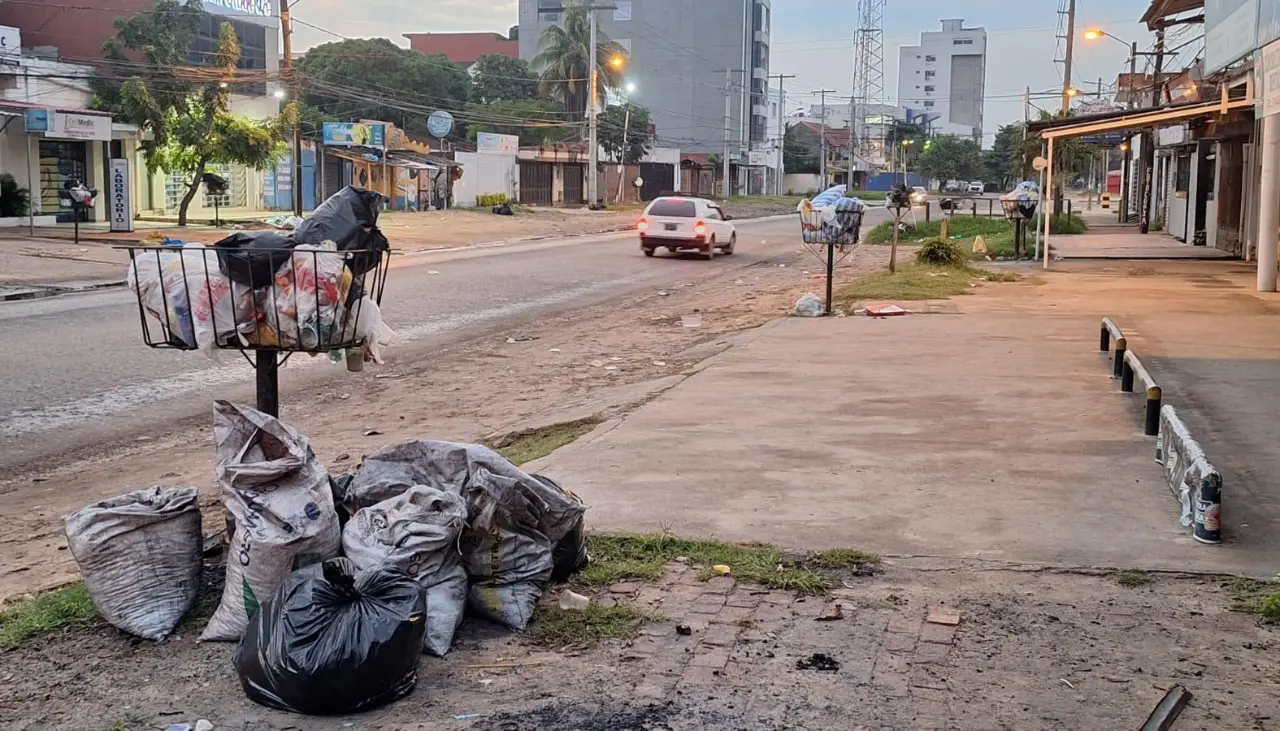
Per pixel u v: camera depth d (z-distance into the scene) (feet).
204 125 101.71
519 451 25.35
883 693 11.94
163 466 25.81
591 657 12.94
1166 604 14.43
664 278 76.95
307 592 11.84
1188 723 11.21
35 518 21.61
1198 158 96.17
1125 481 20.39
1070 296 55.42
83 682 12.36
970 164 397.39
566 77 228.63
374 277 15.44
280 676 11.37
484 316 54.70
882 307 48.78
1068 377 31.63
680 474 21.13
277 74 117.91
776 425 25.72
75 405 32.09
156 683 12.31
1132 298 54.29
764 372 33.53
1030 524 17.83
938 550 16.60
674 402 28.86
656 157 265.54
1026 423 25.52
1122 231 125.39
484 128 216.54
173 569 13.87
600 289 69.00
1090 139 129.29
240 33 141.38
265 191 140.15
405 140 172.24
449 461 14.88
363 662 11.30
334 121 187.42
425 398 34.32
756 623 13.87
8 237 84.58
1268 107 53.57
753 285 72.13
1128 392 29.01
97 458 26.73
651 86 350.02
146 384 35.24
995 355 36.17
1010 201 81.05
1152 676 12.34
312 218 14.67
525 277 73.77
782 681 12.25
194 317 14.24
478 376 38.24
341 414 31.94
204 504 21.40
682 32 344.69
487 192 186.29
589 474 21.22
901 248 105.09
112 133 102.63
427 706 11.74
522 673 12.54
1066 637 13.41
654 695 11.94
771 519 18.17
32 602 15.17
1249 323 44.04
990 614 14.12
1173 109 68.54
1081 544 16.81
